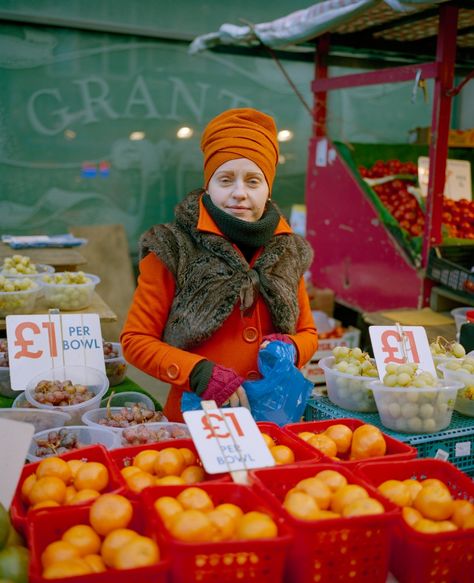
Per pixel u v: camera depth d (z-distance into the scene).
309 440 1.79
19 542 1.36
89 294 3.46
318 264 5.85
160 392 5.06
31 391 2.38
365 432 1.76
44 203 6.39
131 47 6.40
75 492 1.53
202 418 1.60
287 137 7.18
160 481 1.53
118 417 2.19
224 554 1.21
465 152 5.62
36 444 1.94
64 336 2.53
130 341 2.21
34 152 6.27
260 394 2.08
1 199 6.24
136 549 1.23
